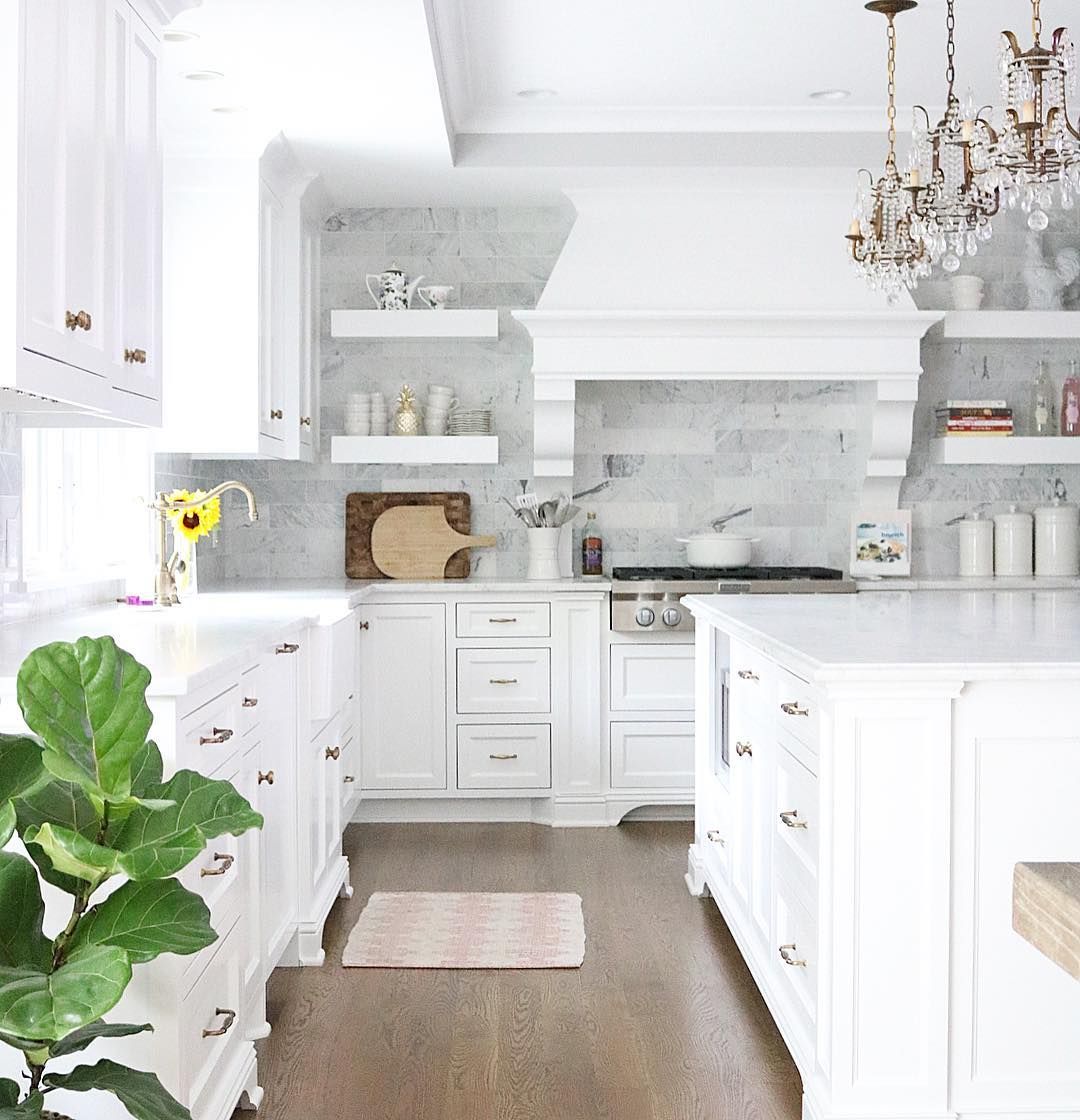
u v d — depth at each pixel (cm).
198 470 545
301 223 530
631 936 403
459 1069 307
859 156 533
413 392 596
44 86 233
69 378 247
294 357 522
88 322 254
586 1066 308
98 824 188
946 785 257
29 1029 153
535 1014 340
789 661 282
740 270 554
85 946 176
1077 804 260
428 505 594
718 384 602
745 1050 318
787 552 605
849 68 475
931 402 605
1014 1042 261
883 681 254
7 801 177
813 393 604
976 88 500
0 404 300
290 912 370
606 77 481
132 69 287
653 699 549
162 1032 235
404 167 522
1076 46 444
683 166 531
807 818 286
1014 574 593
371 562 591
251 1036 304
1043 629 321
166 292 458
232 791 191
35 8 228
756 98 509
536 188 557
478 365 598
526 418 600
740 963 379
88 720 180
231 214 457
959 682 255
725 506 605
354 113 445
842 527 605
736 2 408
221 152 457
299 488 597
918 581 555
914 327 550
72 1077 181
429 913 425
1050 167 331
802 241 555
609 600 548
